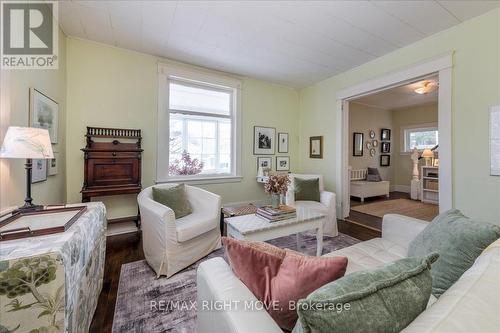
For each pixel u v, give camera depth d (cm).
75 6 219
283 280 79
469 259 99
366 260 146
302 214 230
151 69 326
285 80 424
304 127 463
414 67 281
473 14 226
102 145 285
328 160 411
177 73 344
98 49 291
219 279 94
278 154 451
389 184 664
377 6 217
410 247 139
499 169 214
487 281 64
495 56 216
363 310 52
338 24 247
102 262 176
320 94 428
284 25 250
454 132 244
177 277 198
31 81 187
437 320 50
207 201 263
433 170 523
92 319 146
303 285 74
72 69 278
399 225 171
